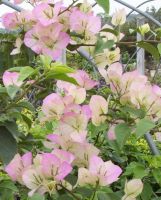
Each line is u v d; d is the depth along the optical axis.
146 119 0.51
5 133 0.52
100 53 0.65
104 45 0.61
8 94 0.51
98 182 0.52
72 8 0.61
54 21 0.56
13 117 0.56
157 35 0.68
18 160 0.54
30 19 0.61
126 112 0.54
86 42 0.62
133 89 0.54
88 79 0.57
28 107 0.54
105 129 0.57
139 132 0.49
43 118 0.54
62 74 0.50
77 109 0.53
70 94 0.54
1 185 0.61
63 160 0.53
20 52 0.65
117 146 0.55
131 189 0.56
